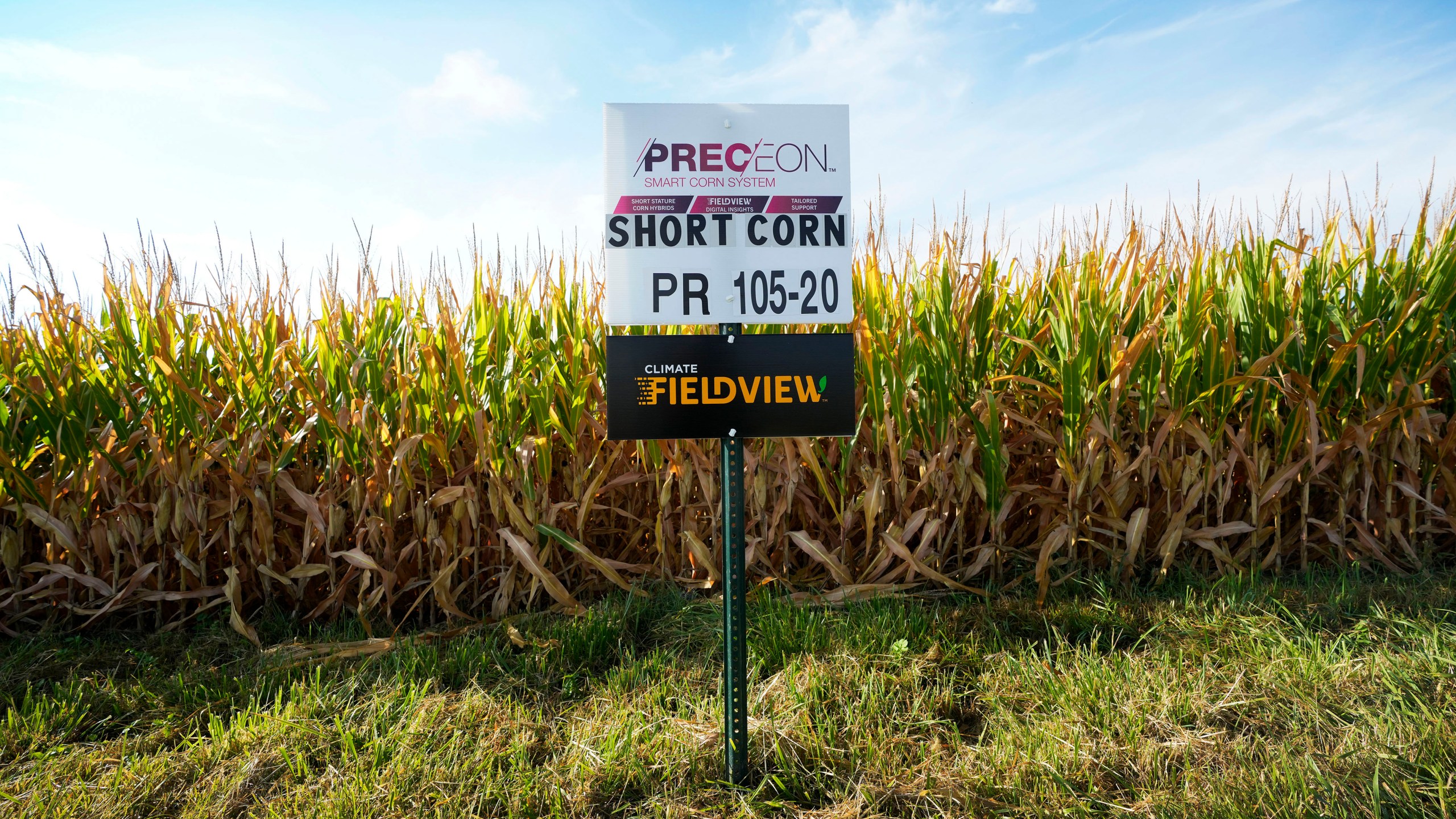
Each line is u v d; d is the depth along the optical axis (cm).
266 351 369
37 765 239
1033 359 393
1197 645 296
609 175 209
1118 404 361
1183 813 196
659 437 206
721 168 212
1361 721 236
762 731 242
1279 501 378
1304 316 379
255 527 366
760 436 210
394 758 233
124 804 217
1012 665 287
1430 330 370
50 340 366
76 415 353
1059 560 375
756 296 212
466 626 354
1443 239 380
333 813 207
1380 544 389
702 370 208
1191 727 241
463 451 383
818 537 394
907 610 343
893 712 258
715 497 383
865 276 367
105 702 283
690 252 211
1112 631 314
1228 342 345
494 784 221
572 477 386
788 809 211
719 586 380
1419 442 378
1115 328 374
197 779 230
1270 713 244
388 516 359
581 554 358
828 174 216
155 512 356
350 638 345
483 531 381
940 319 360
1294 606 327
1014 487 370
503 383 366
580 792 218
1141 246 379
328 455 363
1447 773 203
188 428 346
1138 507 396
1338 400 389
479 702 271
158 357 337
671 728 250
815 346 212
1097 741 236
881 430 362
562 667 304
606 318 206
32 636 353
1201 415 371
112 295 369
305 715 261
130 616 371
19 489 347
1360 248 391
